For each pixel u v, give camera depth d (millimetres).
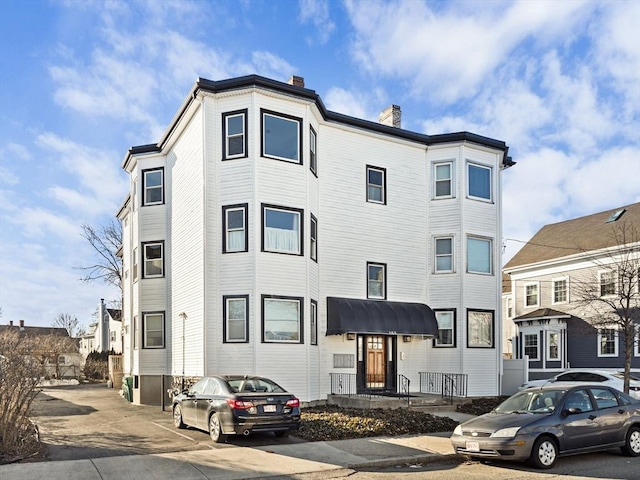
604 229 32750
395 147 22438
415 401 18391
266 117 18250
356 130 21375
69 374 45719
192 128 19594
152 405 20797
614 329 25047
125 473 9406
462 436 10867
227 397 12086
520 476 9648
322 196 20438
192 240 19141
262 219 17766
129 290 25047
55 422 15617
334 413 15852
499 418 10906
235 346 17406
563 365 32062
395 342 21562
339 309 19625
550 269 34219
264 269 17594
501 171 24047
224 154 18297
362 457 10891
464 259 22094
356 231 21031
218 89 18219
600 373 20594
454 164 22688
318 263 19922
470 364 21719
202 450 11328
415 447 11906
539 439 10266
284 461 10469
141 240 22688
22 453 10781
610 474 9758
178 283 20562
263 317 17406
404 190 22438
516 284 36875
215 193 18188
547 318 32875
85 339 69000
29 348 12258
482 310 22344
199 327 18078
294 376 17703
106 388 32500
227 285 17734
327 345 19828
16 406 11273
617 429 11250
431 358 22188
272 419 11992
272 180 18078
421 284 22375
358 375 20516
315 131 20188
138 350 21953
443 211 22641
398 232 22047
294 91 18562
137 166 23250
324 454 11125
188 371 18953
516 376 23625
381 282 21469
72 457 10617
